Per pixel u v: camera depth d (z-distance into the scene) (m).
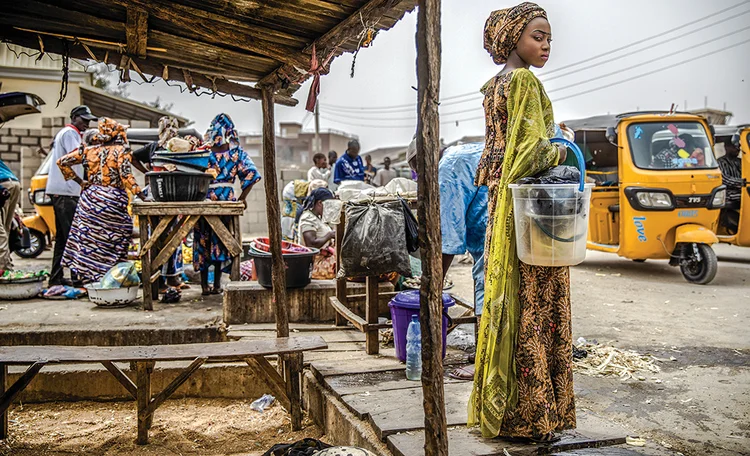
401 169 19.73
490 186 2.72
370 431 2.89
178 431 3.79
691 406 3.28
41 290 6.06
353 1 2.67
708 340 4.80
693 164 8.10
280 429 3.81
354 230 4.12
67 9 2.84
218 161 6.34
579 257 2.47
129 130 9.47
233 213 5.69
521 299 2.54
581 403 3.34
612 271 9.10
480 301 3.99
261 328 4.95
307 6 2.73
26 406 4.25
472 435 2.70
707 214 7.96
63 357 3.36
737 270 8.84
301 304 5.27
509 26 2.64
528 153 2.45
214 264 6.18
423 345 2.15
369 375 3.71
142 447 3.55
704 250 7.61
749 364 4.09
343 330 5.04
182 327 4.77
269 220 3.95
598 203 8.99
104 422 3.98
